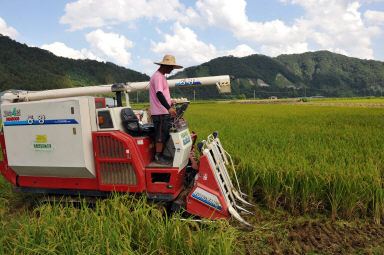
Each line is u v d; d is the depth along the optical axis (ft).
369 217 13.61
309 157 18.62
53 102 12.86
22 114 13.50
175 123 13.03
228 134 28.96
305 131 31.24
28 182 14.69
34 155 13.57
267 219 13.88
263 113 72.69
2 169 14.79
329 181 13.92
